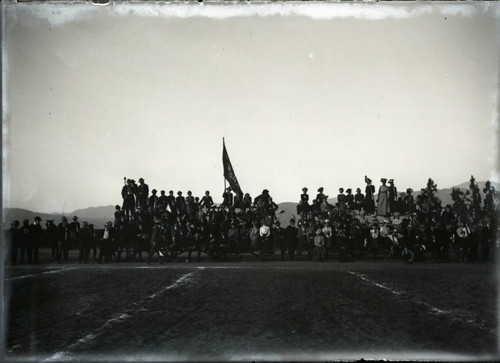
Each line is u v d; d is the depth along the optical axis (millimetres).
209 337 11914
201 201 32562
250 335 12055
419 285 19094
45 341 12031
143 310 14812
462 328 12734
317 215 32281
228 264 27562
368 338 11805
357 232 29703
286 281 20094
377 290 17875
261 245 29734
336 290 17828
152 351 11023
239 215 31688
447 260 29016
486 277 21281
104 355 10859
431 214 31016
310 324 12992
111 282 20172
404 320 13477
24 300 16500
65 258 30141
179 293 17359
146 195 32781
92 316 14289
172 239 29484
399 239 29703
